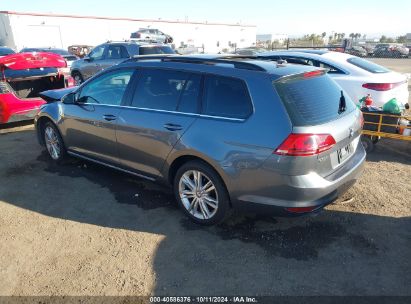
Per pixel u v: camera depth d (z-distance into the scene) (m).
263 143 3.02
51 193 4.44
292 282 2.88
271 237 3.47
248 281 2.90
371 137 5.65
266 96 3.09
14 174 5.02
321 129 3.00
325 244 3.35
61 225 3.73
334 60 6.73
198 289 2.83
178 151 3.58
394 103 5.39
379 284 2.85
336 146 3.16
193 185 3.65
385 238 3.43
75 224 3.75
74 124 4.80
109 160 4.53
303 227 3.62
